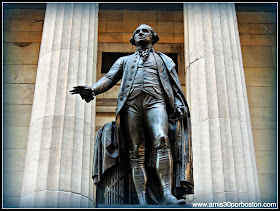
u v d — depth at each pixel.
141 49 8.93
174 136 8.42
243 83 13.31
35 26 17.33
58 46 13.38
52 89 12.71
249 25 17.42
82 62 13.25
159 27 17.69
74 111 12.44
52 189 11.31
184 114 8.49
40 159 11.75
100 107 16.16
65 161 11.71
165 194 7.94
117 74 8.84
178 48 17.36
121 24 17.73
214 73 13.05
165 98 8.54
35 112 12.66
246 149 12.22
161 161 8.08
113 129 8.70
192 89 13.20
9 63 16.56
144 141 8.44
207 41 13.59
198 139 12.37
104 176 8.52
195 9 14.25
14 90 16.09
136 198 8.42
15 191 14.56
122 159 8.53
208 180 11.66
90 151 12.30
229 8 14.35
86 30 13.85
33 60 16.69
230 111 12.53
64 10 14.02
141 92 8.42
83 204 11.41
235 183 11.52
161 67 8.72
